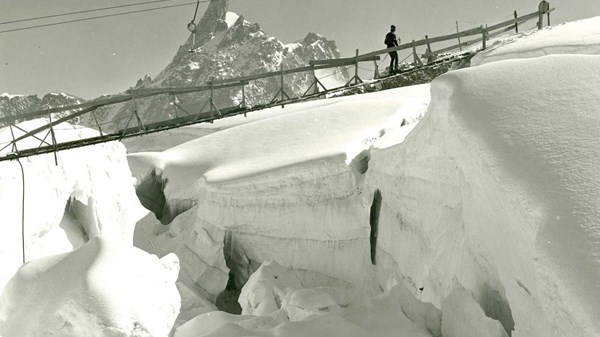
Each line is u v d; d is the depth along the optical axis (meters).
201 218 28.30
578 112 8.27
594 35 22.27
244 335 8.80
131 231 27.30
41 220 19.88
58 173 21.97
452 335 8.55
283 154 28.09
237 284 27.11
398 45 21.03
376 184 22.31
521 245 6.99
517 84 9.77
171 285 9.93
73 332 8.41
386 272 20.45
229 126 44.72
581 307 5.39
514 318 7.65
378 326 8.70
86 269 9.08
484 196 8.72
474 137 8.63
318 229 24.33
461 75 11.02
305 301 10.97
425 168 16.80
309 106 43.62
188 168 31.94
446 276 12.52
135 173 32.66
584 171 6.89
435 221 15.68
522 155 7.70
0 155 20.28
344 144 25.56
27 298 9.28
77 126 27.11
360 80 20.06
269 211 25.80
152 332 8.57
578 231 6.07
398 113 29.48
